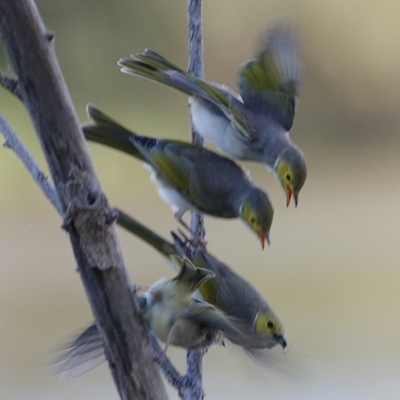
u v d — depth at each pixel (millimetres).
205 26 22359
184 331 4715
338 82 23391
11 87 3895
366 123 22906
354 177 21812
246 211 5938
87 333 4805
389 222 19297
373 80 23219
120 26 22562
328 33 23344
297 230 18859
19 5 3771
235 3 22391
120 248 4113
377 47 23266
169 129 21797
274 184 19906
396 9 23094
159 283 4781
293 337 14328
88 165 3967
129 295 4164
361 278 16578
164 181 5980
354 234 18484
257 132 6789
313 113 23188
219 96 6234
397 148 22703
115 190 19922
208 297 5242
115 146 5812
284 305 15430
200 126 6562
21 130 19844
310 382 12648
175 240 5344
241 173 6023
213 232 18203
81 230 4016
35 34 3814
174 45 22875
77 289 15992
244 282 5305
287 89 6938
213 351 12898
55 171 3961
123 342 4191
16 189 19031
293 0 23094
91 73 22281
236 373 12602
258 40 6582
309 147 23094
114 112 22078
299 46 6633
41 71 3852
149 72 5672
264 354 4867
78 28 22328
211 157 5949
